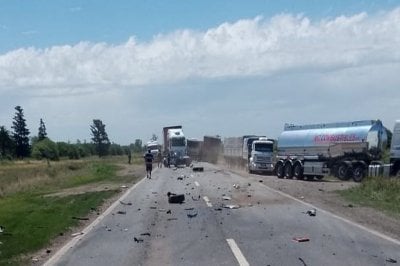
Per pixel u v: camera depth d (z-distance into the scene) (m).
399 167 33.97
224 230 14.82
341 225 15.37
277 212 18.81
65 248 13.00
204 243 12.84
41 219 18.62
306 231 14.33
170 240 13.51
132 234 14.77
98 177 45.22
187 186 32.59
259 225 15.65
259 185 33.12
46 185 39.34
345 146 38.94
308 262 10.40
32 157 105.81
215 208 20.44
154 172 52.91
